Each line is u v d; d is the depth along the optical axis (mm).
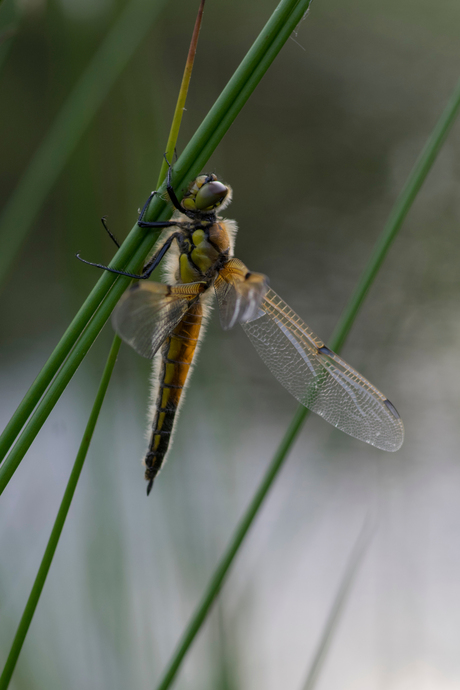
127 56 629
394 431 636
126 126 635
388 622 689
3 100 1149
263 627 674
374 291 915
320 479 682
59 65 631
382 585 697
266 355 640
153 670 647
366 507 774
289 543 681
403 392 962
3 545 661
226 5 1323
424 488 889
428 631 739
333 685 703
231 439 652
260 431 1025
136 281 610
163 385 631
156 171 636
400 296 894
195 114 786
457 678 702
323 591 776
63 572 666
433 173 1205
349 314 622
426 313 950
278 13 599
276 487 727
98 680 644
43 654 651
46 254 1219
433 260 1013
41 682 647
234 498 653
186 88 602
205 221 629
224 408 652
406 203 621
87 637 645
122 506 646
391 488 785
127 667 645
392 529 722
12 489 691
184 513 644
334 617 642
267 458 967
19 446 597
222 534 650
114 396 648
